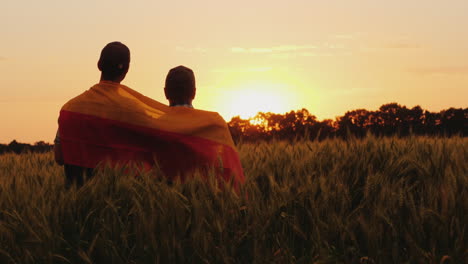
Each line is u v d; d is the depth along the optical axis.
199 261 3.13
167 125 4.12
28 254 3.16
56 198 3.81
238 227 3.36
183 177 4.14
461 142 5.88
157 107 4.30
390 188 3.72
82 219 3.58
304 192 3.61
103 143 4.11
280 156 5.11
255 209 3.40
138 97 4.32
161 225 3.25
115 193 3.71
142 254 3.17
